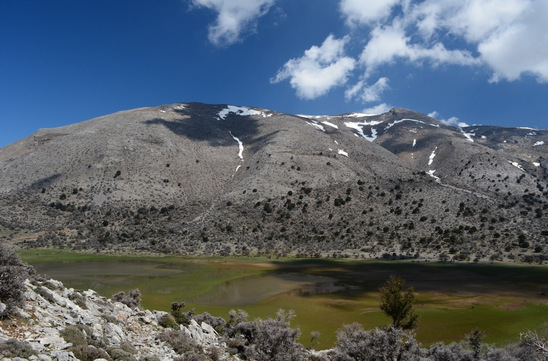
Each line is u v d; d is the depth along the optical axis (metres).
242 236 115.31
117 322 18.41
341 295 52.12
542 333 33.84
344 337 22.19
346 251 104.62
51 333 12.66
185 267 79.31
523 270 77.00
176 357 15.48
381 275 72.00
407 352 19.38
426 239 108.25
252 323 24.48
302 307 44.31
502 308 43.72
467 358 21.72
